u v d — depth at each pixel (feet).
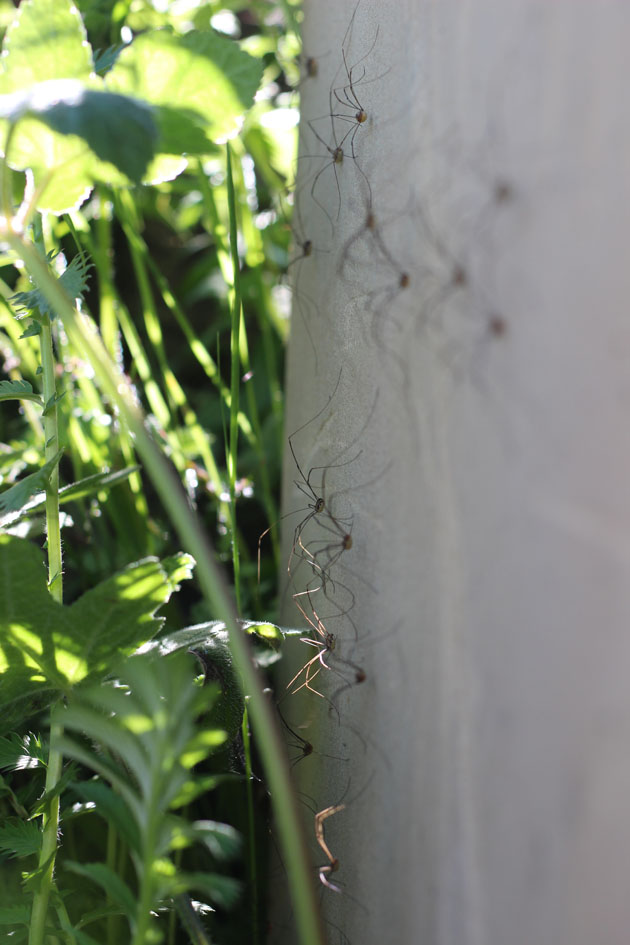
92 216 3.56
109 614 2.46
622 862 2.03
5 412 3.76
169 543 3.51
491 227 2.17
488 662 2.17
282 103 3.71
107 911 2.57
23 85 2.43
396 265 2.39
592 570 2.06
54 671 2.51
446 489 2.24
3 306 3.16
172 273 4.67
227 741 2.63
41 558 2.41
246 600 3.31
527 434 2.12
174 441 3.32
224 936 2.90
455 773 2.22
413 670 2.32
